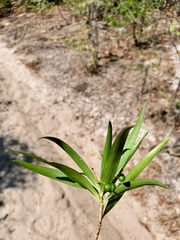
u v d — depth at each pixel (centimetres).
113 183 24
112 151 23
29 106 68
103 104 66
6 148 60
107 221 50
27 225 49
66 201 52
